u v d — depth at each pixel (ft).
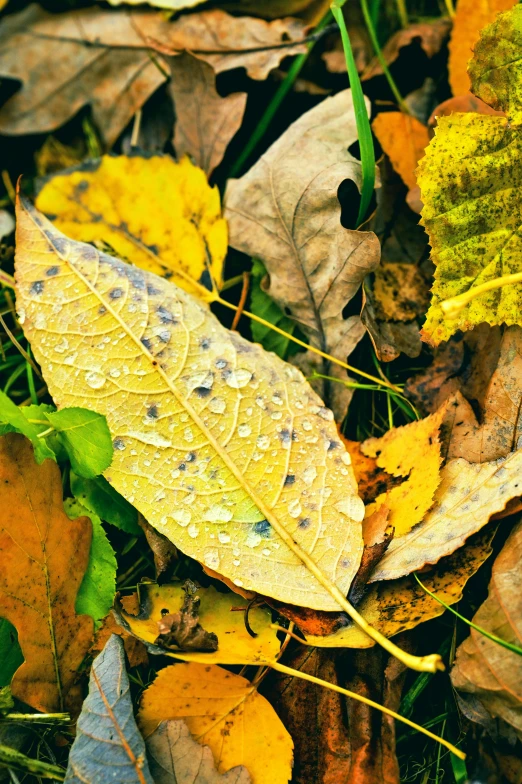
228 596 1.42
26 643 1.41
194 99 1.55
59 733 1.43
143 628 1.41
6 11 1.60
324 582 1.39
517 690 1.36
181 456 1.42
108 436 1.42
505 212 1.43
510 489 1.40
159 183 1.52
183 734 1.38
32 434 1.43
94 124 1.61
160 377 1.43
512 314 1.43
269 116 1.56
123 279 1.45
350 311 1.48
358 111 1.46
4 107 1.61
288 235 1.49
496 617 1.38
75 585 1.43
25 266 1.45
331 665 1.41
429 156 1.44
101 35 1.59
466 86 1.52
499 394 1.44
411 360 1.51
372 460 1.45
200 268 1.52
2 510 1.41
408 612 1.40
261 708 1.40
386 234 1.51
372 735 1.39
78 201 1.52
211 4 1.58
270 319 1.51
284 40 1.57
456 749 1.37
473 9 1.51
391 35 1.58
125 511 1.45
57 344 1.44
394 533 1.41
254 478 1.41
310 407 1.43
